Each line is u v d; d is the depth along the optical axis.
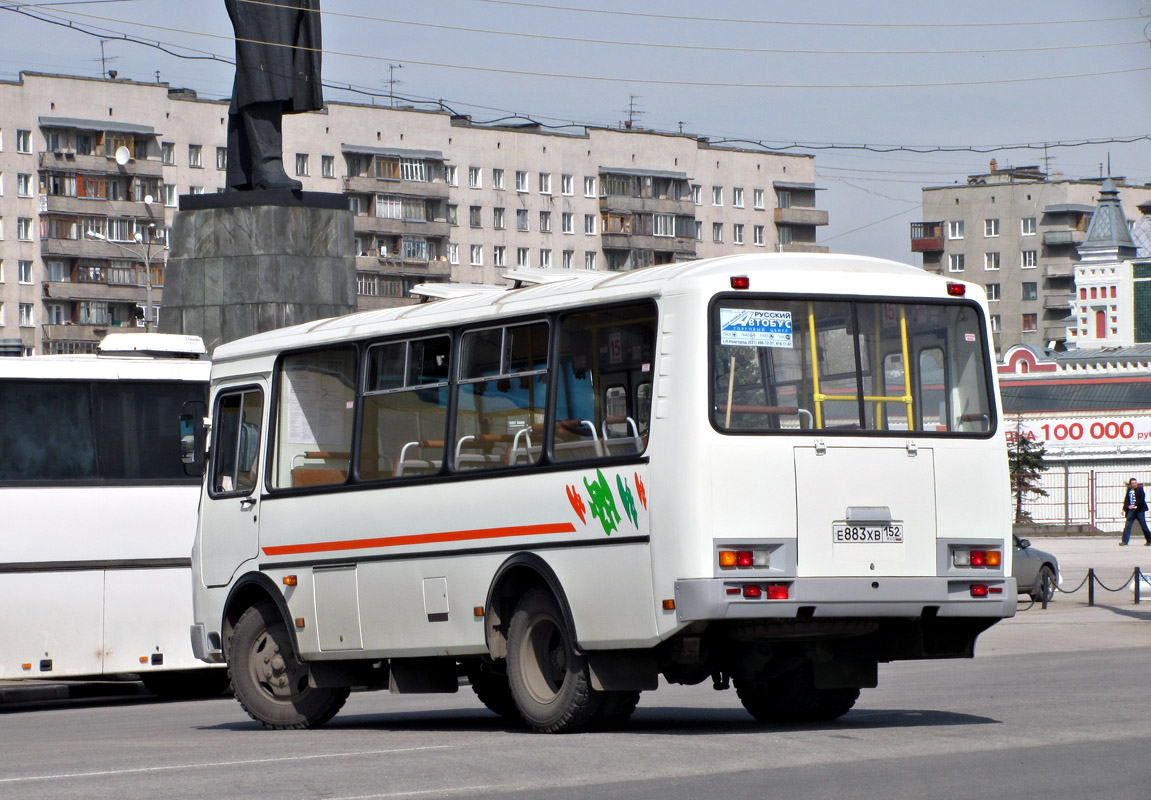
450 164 161.75
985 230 196.75
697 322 15.53
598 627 16.08
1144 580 46.88
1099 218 137.62
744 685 18.08
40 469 25.81
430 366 18.19
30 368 25.98
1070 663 26.23
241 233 43.31
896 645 16.77
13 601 25.38
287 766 14.40
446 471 17.80
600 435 16.28
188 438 21.89
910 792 11.74
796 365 15.90
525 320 17.17
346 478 19.06
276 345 20.23
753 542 15.44
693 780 12.61
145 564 26.33
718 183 179.12
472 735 17.06
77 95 144.00
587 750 14.78
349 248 44.34
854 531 15.87
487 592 17.23
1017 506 97.44
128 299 145.50
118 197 145.75
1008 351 115.62
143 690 30.83
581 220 169.88
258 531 20.16
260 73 43.66
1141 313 134.25
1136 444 98.00
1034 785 12.02
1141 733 15.29
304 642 19.45
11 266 141.88
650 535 15.61
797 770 13.05
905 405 16.36
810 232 186.50
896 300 16.44
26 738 19.89
